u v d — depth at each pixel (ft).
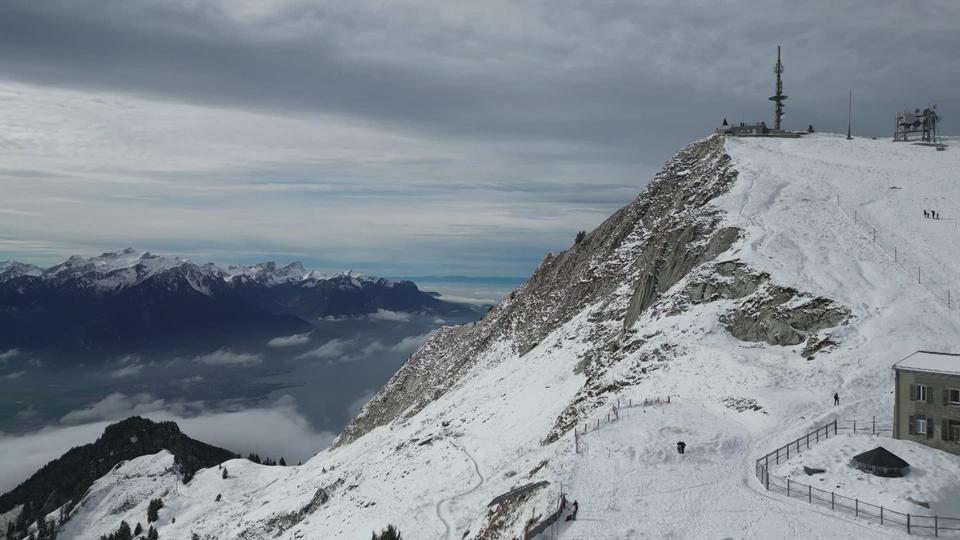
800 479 136.98
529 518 138.00
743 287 236.02
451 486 226.99
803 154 369.50
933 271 228.22
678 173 395.55
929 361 147.74
